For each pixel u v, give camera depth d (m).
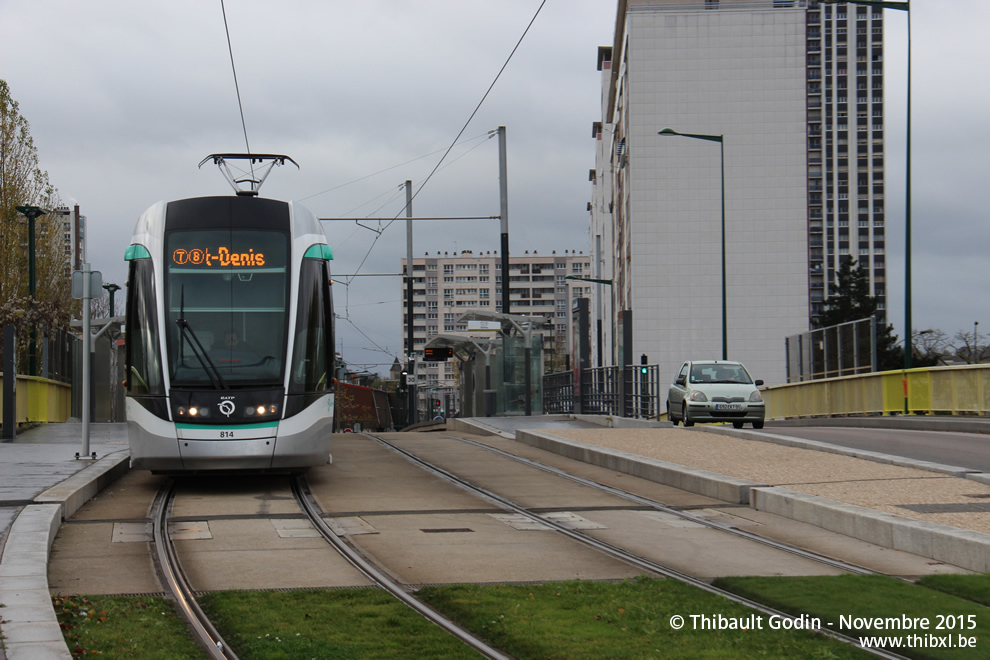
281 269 21.42
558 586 12.05
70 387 48.09
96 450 27.09
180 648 9.21
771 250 102.25
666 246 102.44
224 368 20.48
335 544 15.18
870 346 45.88
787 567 13.71
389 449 32.28
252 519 17.58
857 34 167.12
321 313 21.62
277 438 20.28
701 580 12.83
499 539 15.77
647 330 101.88
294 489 21.83
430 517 18.00
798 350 56.91
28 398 38.44
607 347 144.12
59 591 11.80
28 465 22.75
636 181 102.75
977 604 11.29
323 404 21.19
